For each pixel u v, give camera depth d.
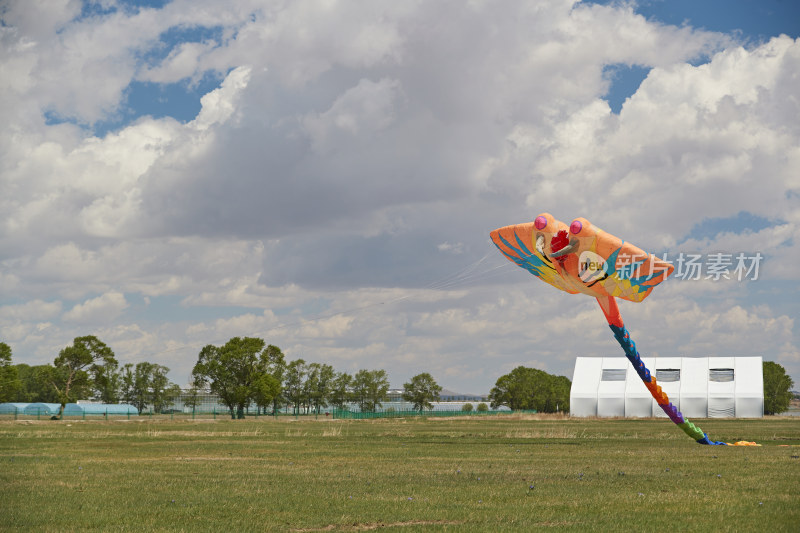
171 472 30.59
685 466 33.12
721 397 114.62
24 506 21.62
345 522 19.20
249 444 48.34
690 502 22.16
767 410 192.62
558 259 39.25
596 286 39.00
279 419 129.62
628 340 43.91
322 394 166.88
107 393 167.25
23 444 47.84
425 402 173.00
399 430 71.50
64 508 21.28
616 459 36.97
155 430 68.31
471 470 31.48
